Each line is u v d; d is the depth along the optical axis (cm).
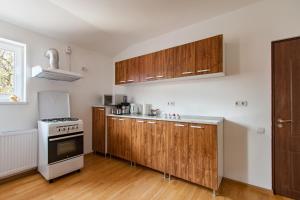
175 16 244
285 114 196
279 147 200
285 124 196
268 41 206
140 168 277
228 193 203
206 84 257
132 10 227
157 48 315
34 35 265
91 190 208
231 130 233
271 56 204
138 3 211
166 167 240
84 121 339
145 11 230
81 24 261
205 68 220
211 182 200
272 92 204
